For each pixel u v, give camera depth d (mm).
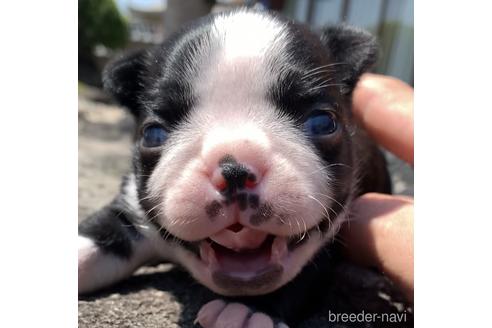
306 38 94
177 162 84
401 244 100
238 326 86
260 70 86
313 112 89
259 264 85
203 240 88
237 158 78
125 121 368
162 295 104
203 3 302
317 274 101
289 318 94
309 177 84
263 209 78
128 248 110
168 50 94
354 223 108
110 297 103
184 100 87
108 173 226
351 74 109
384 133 139
